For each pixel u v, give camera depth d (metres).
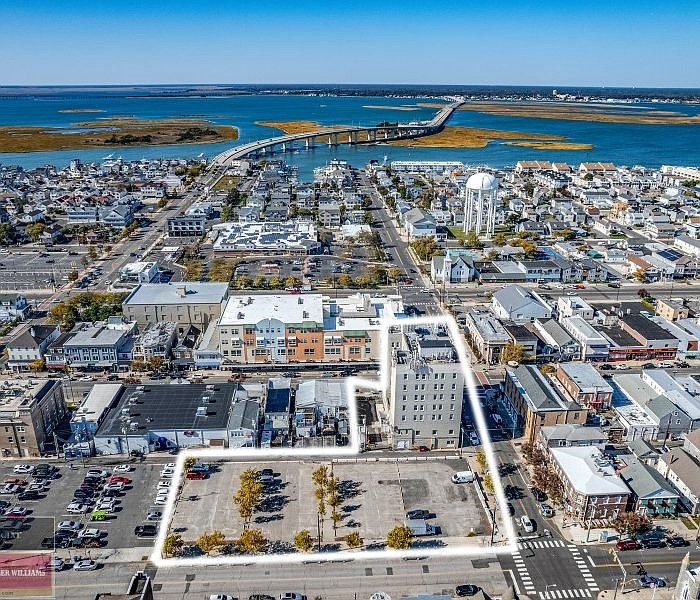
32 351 197.00
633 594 113.38
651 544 124.81
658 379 180.12
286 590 114.19
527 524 129.75
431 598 105.19
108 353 195.62
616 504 131.12
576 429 152.00
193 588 114.31
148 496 139.00
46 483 143.25
